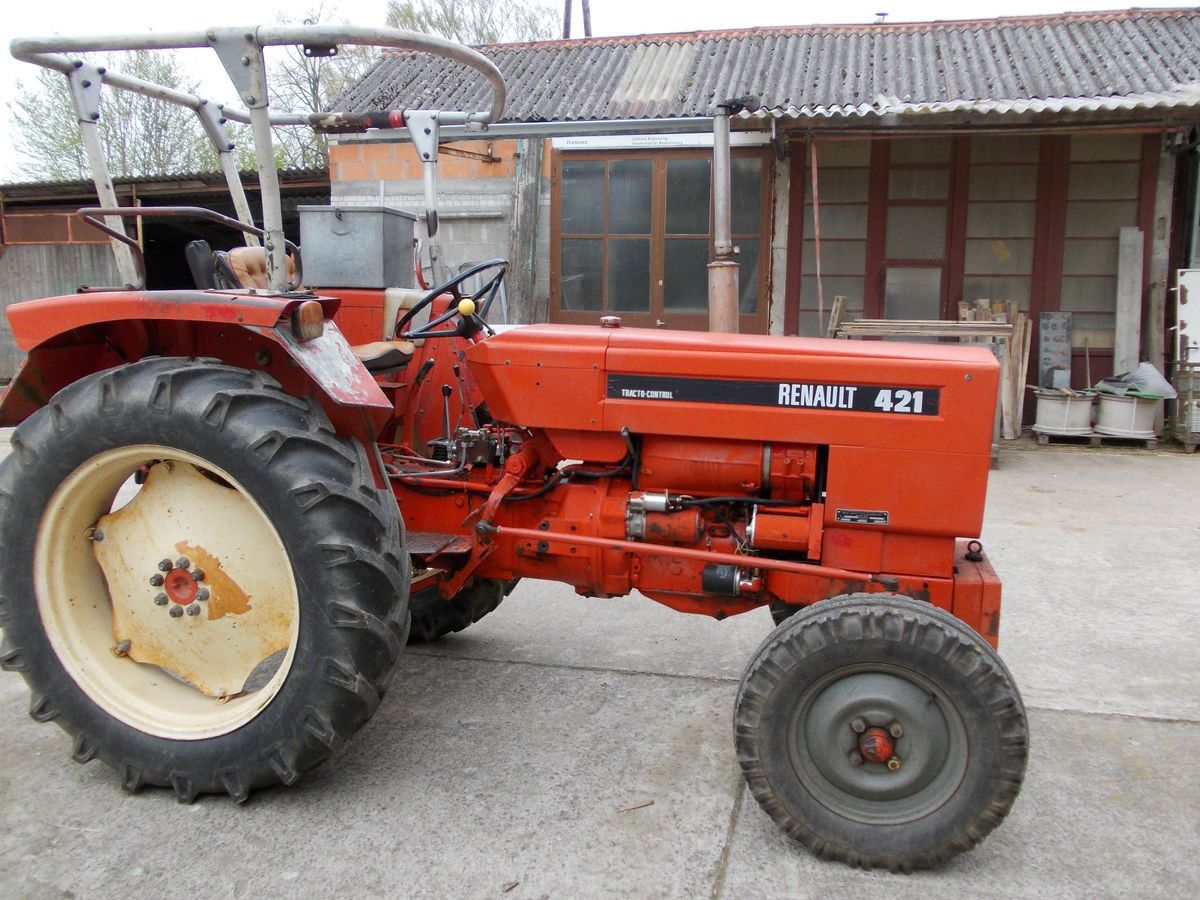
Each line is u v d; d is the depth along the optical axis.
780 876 2.22
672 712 3.11
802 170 9.00
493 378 2.76
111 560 2.67
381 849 2.31
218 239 13.00
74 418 2.48
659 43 10.52
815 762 2.27
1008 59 9.04
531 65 10.27
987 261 8.91
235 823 2.42
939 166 8.82
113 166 20.62
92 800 2.53
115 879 2.19
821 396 2.52
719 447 2.64
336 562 2.34
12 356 12.17
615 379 2.66
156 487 2.62
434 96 9.66
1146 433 8.06
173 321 2.68
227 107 3.50
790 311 9.20
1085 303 8.87
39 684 2.56
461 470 2.93
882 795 2.24
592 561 2.78
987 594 2.51
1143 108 6.98
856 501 2.52
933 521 2.47
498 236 9.86
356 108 9.59
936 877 2.23
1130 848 2.35
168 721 2.54
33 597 2.56
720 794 2.58
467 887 2.16
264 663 3.24
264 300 2.41
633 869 2.24
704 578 2.68
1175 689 3.30
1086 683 3.36
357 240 3.34
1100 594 4.32
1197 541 5.18
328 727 2.38
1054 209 8.71
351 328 3.32
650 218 9.39
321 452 2.41
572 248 9.60
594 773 2.69
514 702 3.17
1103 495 6.32
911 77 8.81
